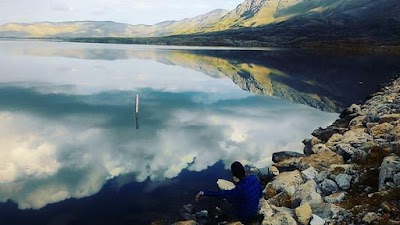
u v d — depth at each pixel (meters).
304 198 10.90
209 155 18.08
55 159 16.92
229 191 9.76
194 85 44.94
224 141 20.64
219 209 11.84
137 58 97.19
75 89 38.66
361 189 11.45
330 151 15.57
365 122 20.41
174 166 16.39
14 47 151.88
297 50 176.38
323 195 11.63
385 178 10.92
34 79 45.72
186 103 32.59
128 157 17.44
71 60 82.44
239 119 26.36
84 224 11.02
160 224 11.07
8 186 13.72
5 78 45.75
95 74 53.53
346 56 119.69
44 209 11.92
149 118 25.94
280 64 82.81
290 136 21.84
